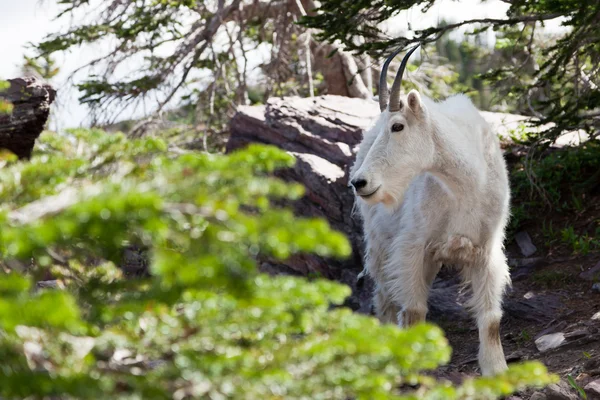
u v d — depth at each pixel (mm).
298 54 33812
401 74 10695
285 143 20094
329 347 5125
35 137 13188
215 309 5387
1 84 6863
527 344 13523
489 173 11281
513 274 16422
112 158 5754
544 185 18641
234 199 4641
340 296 5289
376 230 13156
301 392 5070
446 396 5324
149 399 4738
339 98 21828
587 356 11539
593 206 17859
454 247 11289
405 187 10750
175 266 4457
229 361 5102
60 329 4895
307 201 18469
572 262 16219
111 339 5215
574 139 20938
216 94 34375
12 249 4258
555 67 16375
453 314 15445
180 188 4719
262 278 5004
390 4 15891
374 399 5266
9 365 4785
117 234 4438
